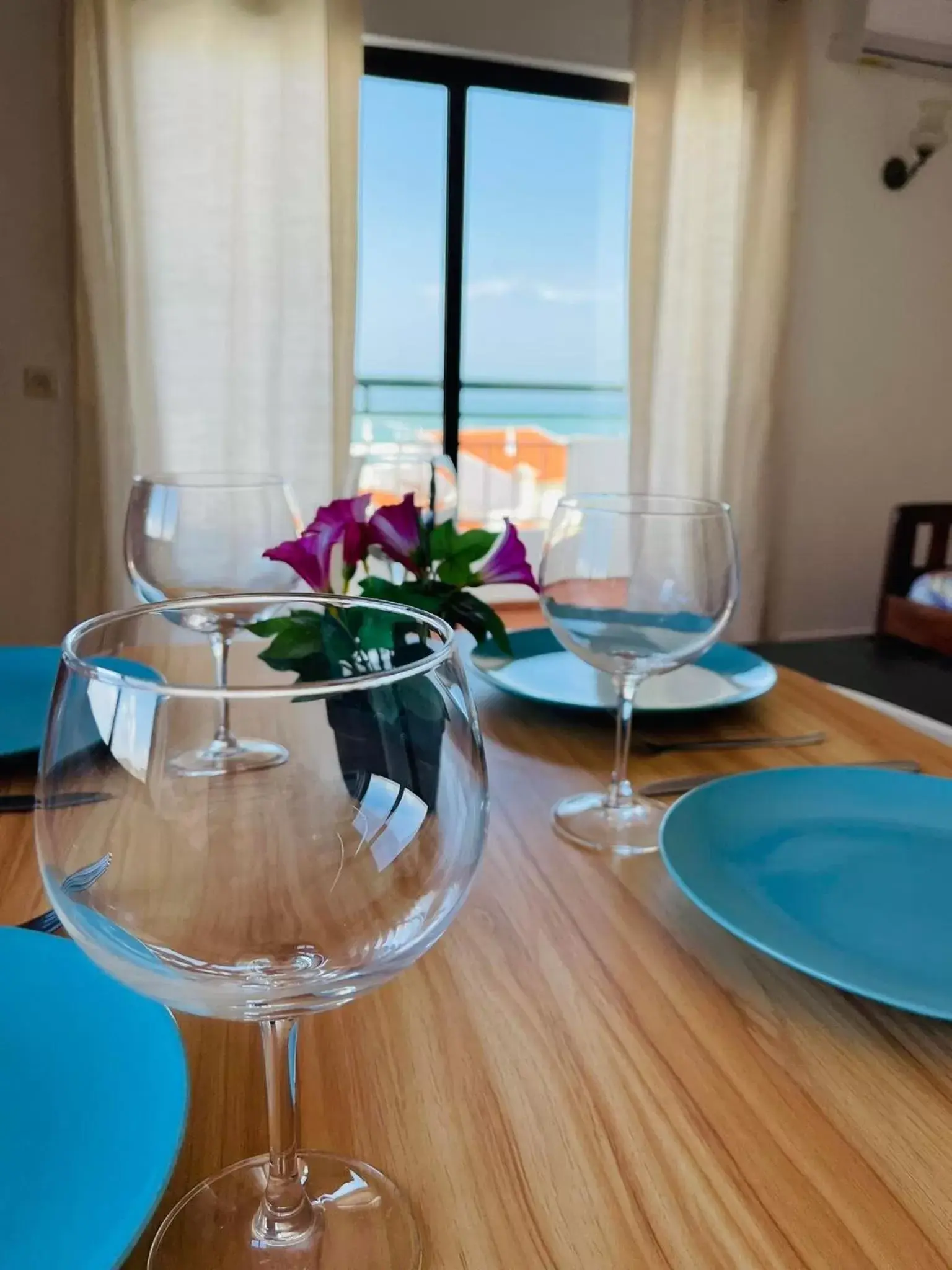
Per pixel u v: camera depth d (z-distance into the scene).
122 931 0.28
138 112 2.23
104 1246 0.26
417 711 0.30
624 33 2.63
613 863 0.55
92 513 2.36
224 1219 0.30
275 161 2.33
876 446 3.18
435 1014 0.41
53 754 0.28
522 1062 0.38
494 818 0.61
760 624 3.01
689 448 2.81
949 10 2.76
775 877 0.52
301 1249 0.29
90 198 2.20
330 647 0.43
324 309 2.43
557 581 0.65
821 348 3.03
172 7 2.20
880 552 3.27
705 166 2.65
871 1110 0.36
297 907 0.29
